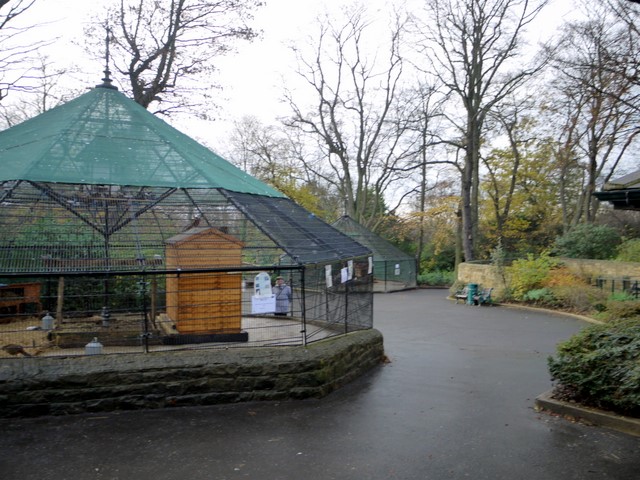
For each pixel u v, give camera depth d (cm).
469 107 2884
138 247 777
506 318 1686
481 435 592
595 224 2595
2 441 568
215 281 818
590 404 652
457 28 2808
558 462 516
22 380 636
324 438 584
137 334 804
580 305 1728
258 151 3759
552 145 3056
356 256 955
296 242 850
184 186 859
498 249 2231
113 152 882
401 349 1134
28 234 746
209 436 587
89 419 637
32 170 780
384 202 4284
